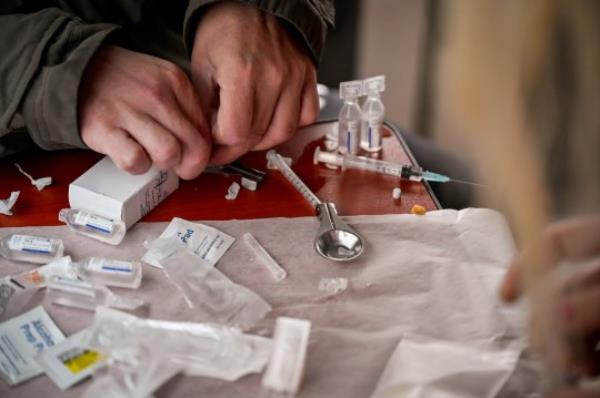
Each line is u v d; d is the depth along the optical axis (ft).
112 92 2.33
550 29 0.80
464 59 0.84
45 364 1.79
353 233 2.30
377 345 1.89
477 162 0.96
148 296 2.05
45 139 2.43
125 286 2.08
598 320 1.25
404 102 5.41
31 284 2.07
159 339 1.84
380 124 2.88
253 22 2.64
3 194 2.52
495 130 0.88
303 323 1.85
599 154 0.86
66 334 1.91
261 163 2.79
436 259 2.22
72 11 2.94
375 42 5.59
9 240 2.22
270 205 2.52
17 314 1.98
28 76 2.28
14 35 2.33
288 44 2.71
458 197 2.71
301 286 2.11
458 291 2.08
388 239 2.32
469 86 0.85
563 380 1.38
